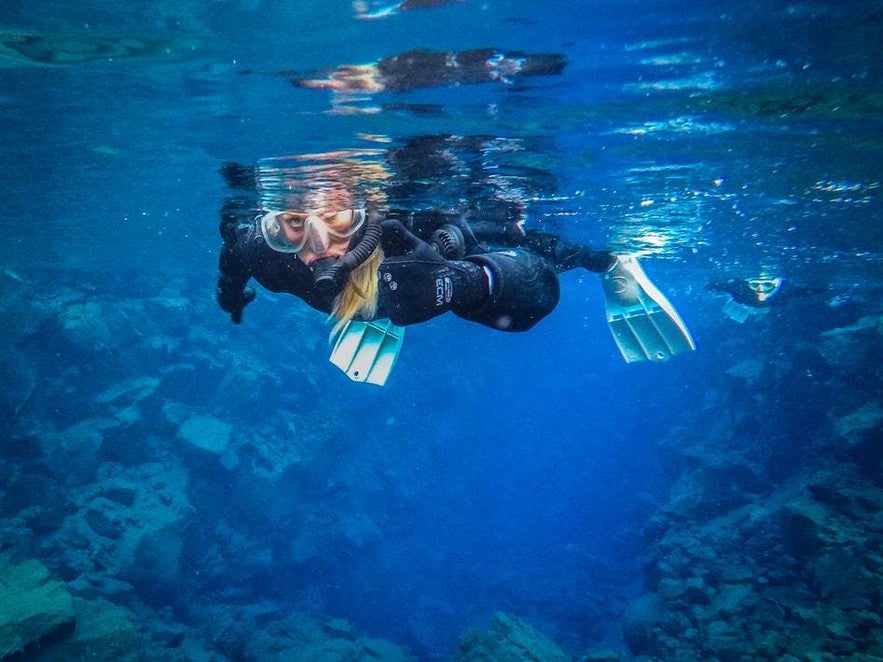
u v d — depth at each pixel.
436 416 38.41
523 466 46.56
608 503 44.47
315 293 2.94
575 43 5.17
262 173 9.63
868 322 20.50
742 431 25.38
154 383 22.08
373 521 28.72
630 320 6.57
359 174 8.83
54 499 17.25
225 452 22.12
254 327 29.33
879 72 5.69
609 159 8.51
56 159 11.30
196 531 20.25
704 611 16.00
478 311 2.76
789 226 13.59
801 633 12.78
